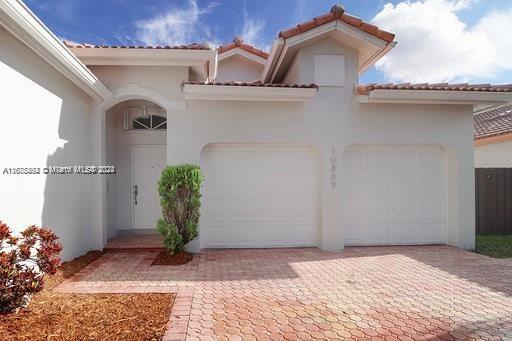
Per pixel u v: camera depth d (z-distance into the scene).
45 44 5.36
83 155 7.80
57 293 5.07
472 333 4.11
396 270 6.79
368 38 8.46
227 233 8.82
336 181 8.70
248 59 13.32
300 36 8.39
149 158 10.20
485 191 11.36
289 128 8.59
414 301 5.12
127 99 8.64
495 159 13.44
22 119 5.40
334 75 8.77
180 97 8.41
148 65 8.30
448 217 9.33
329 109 8.73
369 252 8.40
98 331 3.78
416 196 9.31
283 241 8.97
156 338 3.69
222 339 3.92
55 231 6.48
